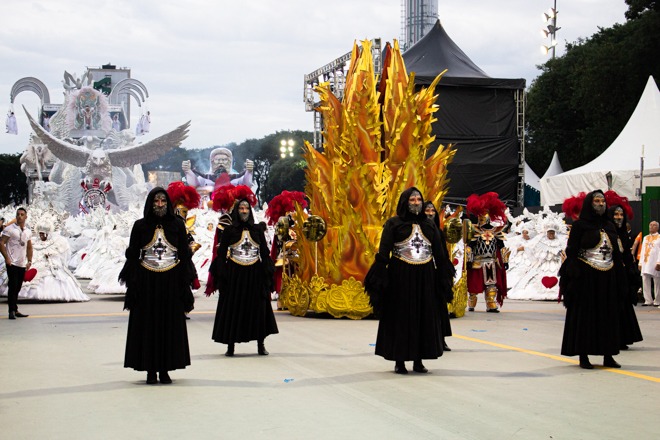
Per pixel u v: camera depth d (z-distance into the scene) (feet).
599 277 29.99
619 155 96.17
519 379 27.58
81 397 24.35
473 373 28.76
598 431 20.29
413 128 47.34
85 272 94.43
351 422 21.15
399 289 28.35
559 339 38.65
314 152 49.96
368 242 47.09
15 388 25.76
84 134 183.11
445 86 111.14
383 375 28.32
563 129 178.60
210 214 90.38
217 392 25.18
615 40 159.84
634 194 91.25
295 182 318.65
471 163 110.83
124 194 174.29
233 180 175.94
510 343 37.22
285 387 26.05
